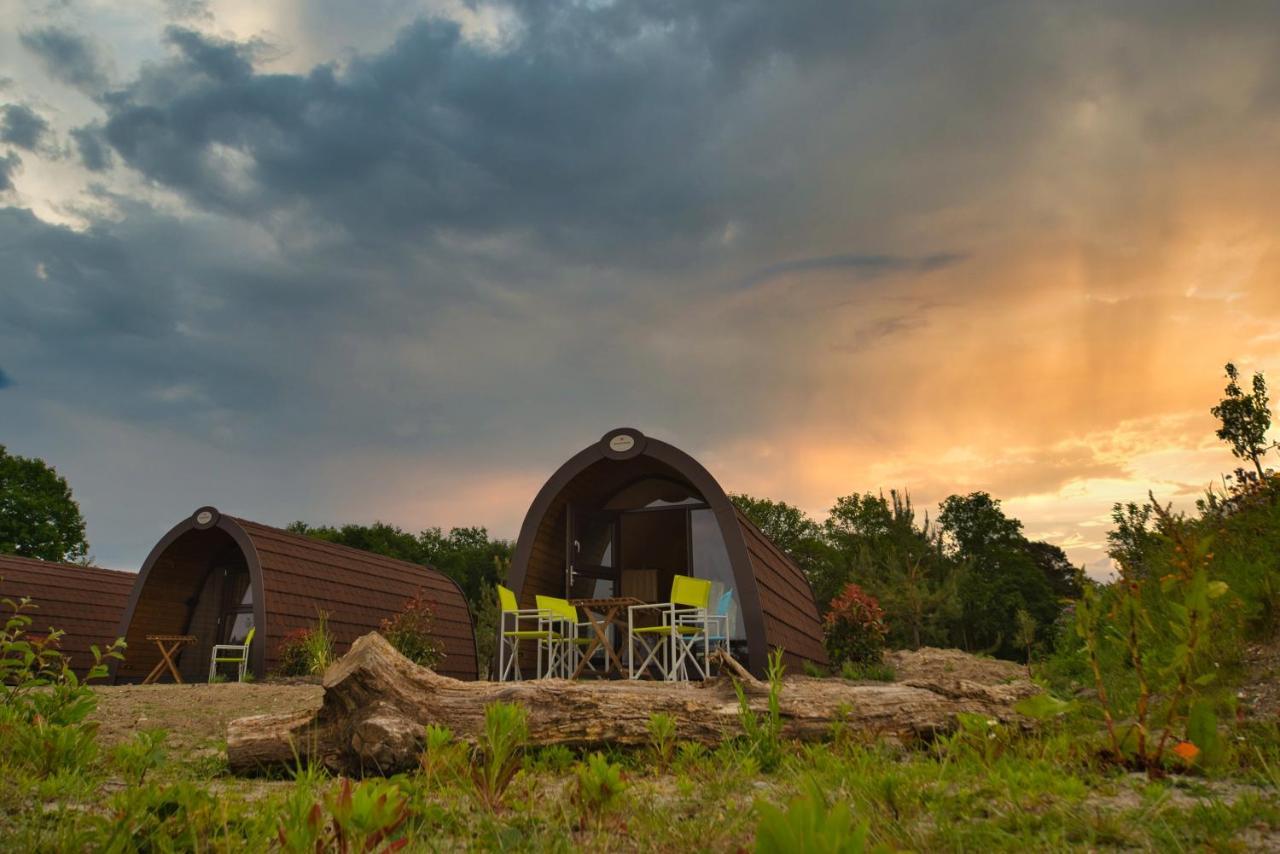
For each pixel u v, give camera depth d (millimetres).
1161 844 2816
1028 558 39688
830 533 44625
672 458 12250
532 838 2982
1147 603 7969
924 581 28750
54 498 34156
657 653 12328
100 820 2732
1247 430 10977
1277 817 3008
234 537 16422
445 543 50594
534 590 12500
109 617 21906
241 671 15062
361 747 4879
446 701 5297
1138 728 4258
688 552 13078
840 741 5184
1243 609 6754
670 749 5043
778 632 12602
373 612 18875
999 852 2791
